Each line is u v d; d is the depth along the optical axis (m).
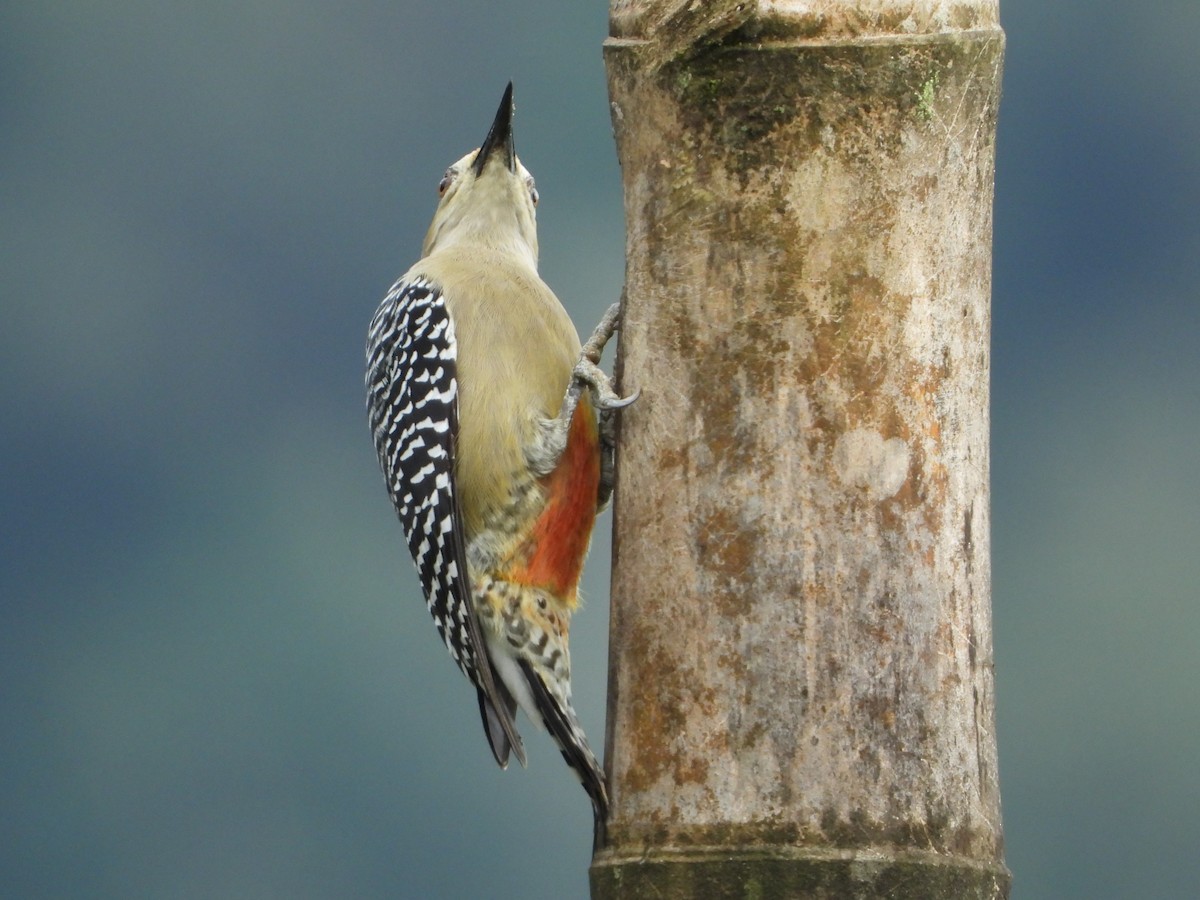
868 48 7.94
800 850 7.64
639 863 7.94
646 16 8.41
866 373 7.93
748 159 8.06
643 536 8.27
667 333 8.27
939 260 8.07
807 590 7.85
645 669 8.14
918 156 8.00
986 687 8.16
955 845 7.81
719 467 8.04
